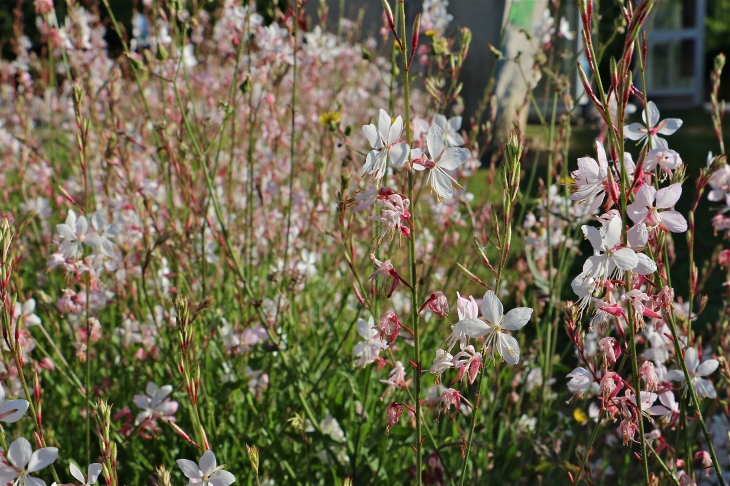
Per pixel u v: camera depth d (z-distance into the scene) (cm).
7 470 139
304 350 305
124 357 298
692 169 721
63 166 545
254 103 413
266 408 260
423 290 289
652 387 151
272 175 360
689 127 980
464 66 737
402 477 253
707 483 275
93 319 235
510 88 745
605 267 135
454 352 222
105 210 328
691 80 1417
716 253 252
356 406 272
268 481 238
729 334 245
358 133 603
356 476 246
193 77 452
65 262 217
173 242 282
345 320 334
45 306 279
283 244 361
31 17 1205
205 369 270
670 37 1419
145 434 240
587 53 134
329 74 635
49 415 277
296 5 285
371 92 718
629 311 139
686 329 199
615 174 145
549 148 294
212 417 237
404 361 282
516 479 265
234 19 323
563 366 289
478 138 707
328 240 379
